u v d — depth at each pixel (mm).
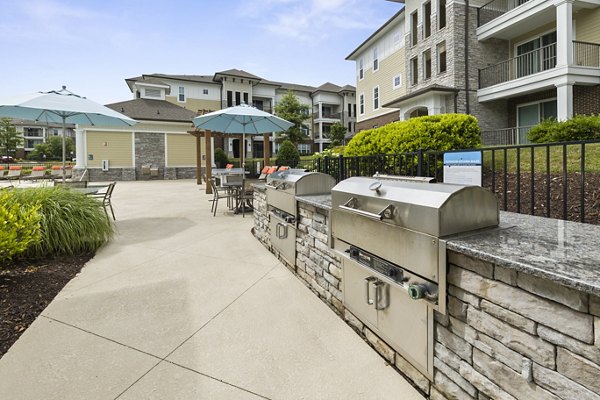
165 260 3768
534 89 10414
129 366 1855
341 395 1621
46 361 1898
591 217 3121
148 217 6590
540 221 1744
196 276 3254
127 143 18547
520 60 12352
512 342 1178
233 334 2189
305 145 33500
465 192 1470
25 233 3184
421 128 4879
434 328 1517
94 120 7168
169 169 19516
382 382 1715
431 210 1437
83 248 4078
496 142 12453
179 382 1722
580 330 971
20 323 2320
